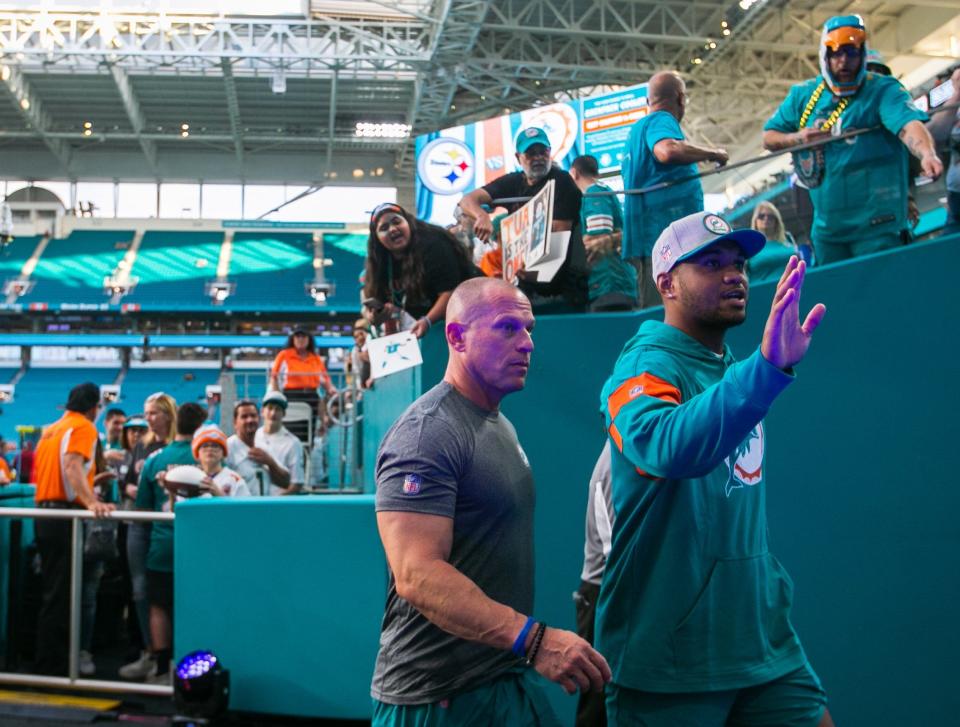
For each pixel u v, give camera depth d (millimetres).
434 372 3914
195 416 5215
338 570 4082
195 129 29344
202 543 4188
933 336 3236
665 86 4211
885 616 3283
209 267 34375
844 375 3420
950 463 3178
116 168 32219
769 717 2104
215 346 32438
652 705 2066
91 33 20266
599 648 2180
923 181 3496
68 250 34438
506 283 2035
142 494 5156
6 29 20500
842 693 3328
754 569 2125
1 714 4176
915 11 18031
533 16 19500
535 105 24609
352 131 28953
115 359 33188
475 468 1897
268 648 4102
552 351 3846
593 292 4184
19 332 34500
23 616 4734
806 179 3740
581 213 4238
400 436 1880
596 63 21391
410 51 20359
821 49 3637
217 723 4051
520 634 1675
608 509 3086
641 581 2104
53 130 28969
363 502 4098
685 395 2031
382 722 1959
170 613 4539
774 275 3891
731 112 21469
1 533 4750
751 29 18828
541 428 3809
